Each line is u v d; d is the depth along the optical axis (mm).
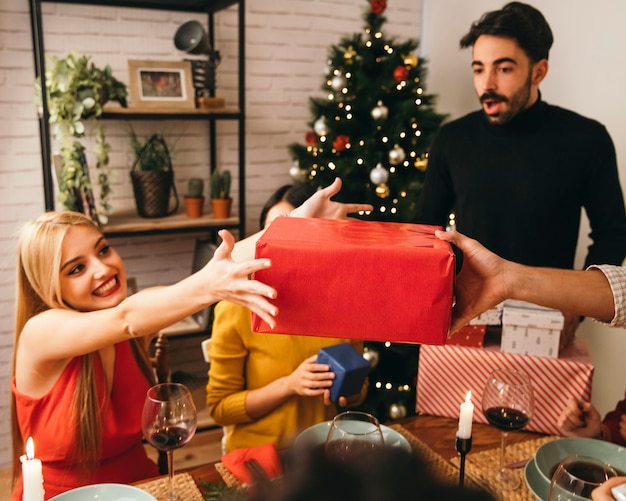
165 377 1753
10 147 2727
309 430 1277
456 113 3316
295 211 1097
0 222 2766
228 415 1660
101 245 1475
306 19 3225
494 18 1900
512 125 1989
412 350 2750
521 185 1989
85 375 1433
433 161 2225
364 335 835
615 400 2490
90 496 1142
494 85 1908
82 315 1312
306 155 2863
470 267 1006
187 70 2666
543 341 1424
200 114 2648
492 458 1309
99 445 1472
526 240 2012
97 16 2770
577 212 2012
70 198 2439
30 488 977
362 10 3344
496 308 1471
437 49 3414
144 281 3080
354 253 811
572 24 2555
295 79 3271
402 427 1453
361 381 1581
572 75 2586
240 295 858
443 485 323
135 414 1540
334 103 2803
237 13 3059
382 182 2635
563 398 1414
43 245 1393
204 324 2787
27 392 1454
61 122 2473
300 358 1681
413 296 812
